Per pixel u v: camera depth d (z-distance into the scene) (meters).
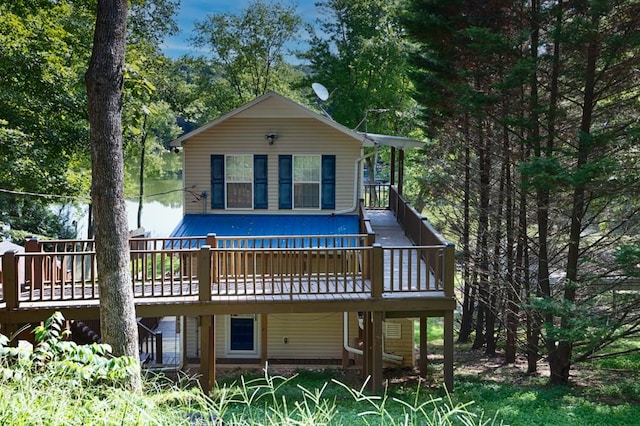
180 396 4.00
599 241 11.32
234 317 13.71
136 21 23.31
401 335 13.55
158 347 13.23
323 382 11.52
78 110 16.41
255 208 14.76
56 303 9.48
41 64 15.31
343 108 27.08
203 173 14.72
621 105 10.89
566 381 11.63
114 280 7.65
